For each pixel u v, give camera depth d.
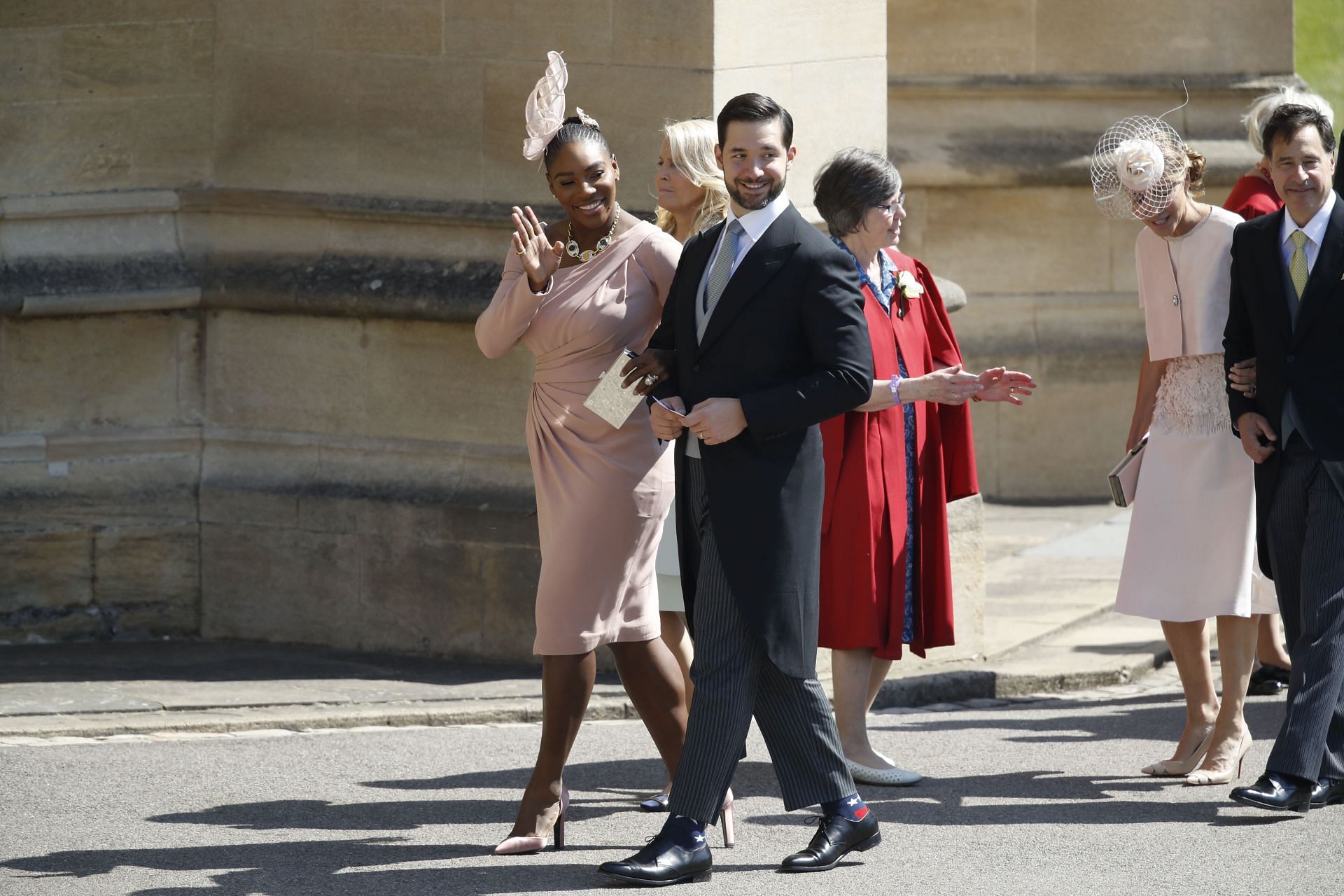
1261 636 20.44
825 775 13.94
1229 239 16.38
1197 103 34.06
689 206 16.02
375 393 21.95
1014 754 17.86
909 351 16.95
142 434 22.58
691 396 13.59
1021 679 20.72
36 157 22.61
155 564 22.59
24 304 22.08
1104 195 16.61
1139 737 18.56
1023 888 13.48
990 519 32.16
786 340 13.40
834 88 21.34
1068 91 33.78
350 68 21.88
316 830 14.99
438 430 21.67
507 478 21.25
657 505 14.39
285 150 22.23
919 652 17.12
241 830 14.95
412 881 13.62
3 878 13.64
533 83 21.08
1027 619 23.73
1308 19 57.03
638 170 20.67
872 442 16.64
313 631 22.08
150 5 22.47
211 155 22.53
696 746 13.46
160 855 14.26
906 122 33.69
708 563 13.60
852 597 16.55
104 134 22.61
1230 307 16.19
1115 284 34.09
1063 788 16.53
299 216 22.19
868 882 13.62
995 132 33.69
